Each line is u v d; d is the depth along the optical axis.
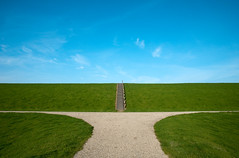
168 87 46.97
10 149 8.47
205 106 29.81
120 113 22.98
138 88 45.81
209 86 47.31
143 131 12.79
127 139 10.75
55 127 13.22
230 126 13.24
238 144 9.09
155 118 18.72
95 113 22.89
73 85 49.81
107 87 46.66
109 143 9.95
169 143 9.55
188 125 13.63
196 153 7.95
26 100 33.34
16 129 12.54
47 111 24.97
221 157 7.54
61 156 7.79
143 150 8.84
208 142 9.38
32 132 11.67
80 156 8.02
